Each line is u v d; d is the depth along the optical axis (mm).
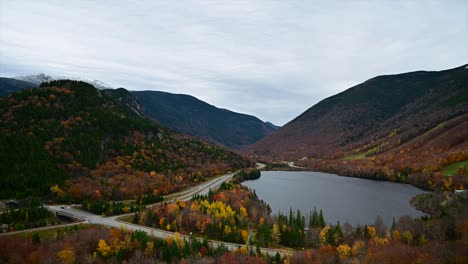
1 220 115750
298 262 93062
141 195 171625
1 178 147625
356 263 91938
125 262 90438
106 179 179125
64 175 166125
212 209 142125
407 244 103188
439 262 82000
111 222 126500
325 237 115188
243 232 116125
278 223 133750
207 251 97750
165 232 118750
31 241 95750
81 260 90375
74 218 128750
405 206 189875
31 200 139500
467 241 91875
